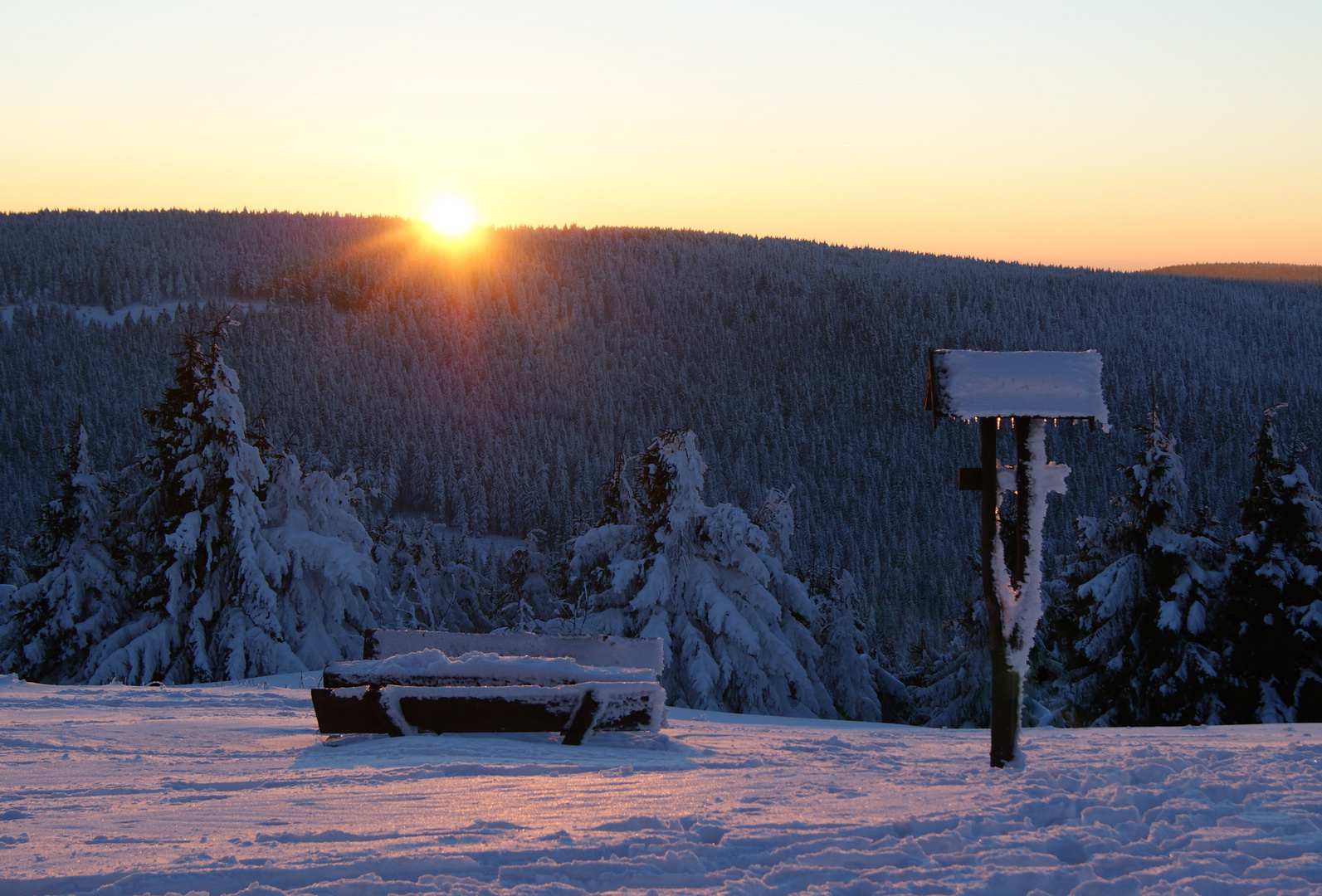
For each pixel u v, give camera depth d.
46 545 30.12
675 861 4.15
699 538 27.20
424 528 44.22
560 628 27.08
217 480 27.41
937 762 7.89
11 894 3.66
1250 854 4.48
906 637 113.56
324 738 8.80
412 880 3.92
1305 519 23.39
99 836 4.55
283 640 26.94
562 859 4.18
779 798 5.74
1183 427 194.50
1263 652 23.98
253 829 4.78
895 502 168.75
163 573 27.12
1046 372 7.75
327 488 29.80
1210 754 7.27
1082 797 5.60
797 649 28.53
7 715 9.84
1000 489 7.73
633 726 8.92
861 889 3.91
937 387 7.73
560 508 154.12
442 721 8.80
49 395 196.62
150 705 11.37
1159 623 23.55
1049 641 30.67
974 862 4.35
